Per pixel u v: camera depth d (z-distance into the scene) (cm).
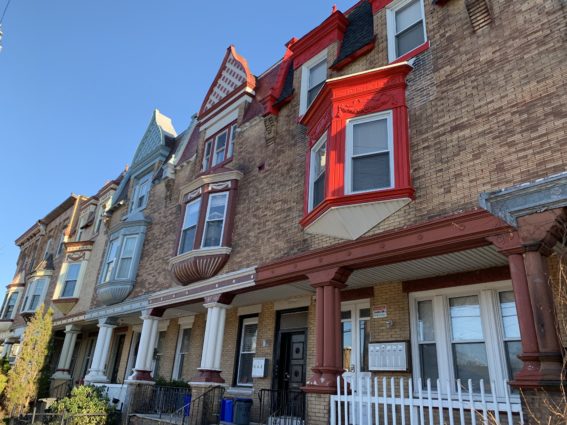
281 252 1086
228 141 1548
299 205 1098
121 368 1891
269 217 1180
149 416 1238
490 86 788
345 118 954
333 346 849
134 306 1580
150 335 1465
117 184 2372
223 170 1394
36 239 3272
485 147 754
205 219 1362
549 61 722
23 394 1612
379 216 846
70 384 1970
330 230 920
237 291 1188
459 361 880
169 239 1619
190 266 1299
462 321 902
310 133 1100
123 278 1714
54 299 2180
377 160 891
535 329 576
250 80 1562
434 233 750
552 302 570
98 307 1850
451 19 913
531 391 550
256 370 1264
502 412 738
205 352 1179
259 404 1212
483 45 830
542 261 595
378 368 959
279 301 1300
